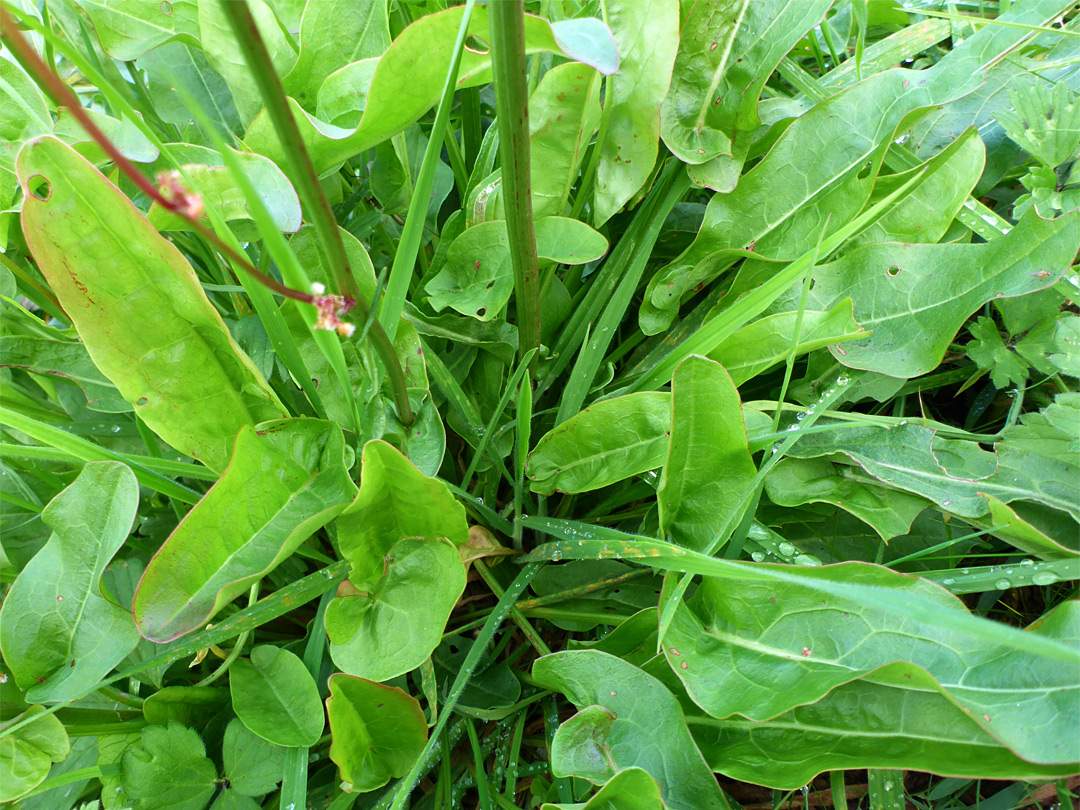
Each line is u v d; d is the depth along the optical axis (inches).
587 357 11.0
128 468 8.9
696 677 8.3
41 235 7.4
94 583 9.0
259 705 9.5
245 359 8.7
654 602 10.5
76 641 9.0
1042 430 9.4
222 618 11.0
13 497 11.0
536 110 9.8
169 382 8.6
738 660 8.4
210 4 10.3
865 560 10.5
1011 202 12.2
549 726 10.4
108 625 9.0
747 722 8.7
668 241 12.9
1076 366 9.2
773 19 10.5
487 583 11.1
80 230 7.6
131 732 9.8
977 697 7.4
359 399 10.1
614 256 11.8
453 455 12.2
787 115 12.0
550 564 11.1
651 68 9.9
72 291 7.8
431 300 10.8
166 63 11.7
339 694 8.4
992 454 9.5
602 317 11.1
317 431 9.0
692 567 8.1
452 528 9.2
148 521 11.7
